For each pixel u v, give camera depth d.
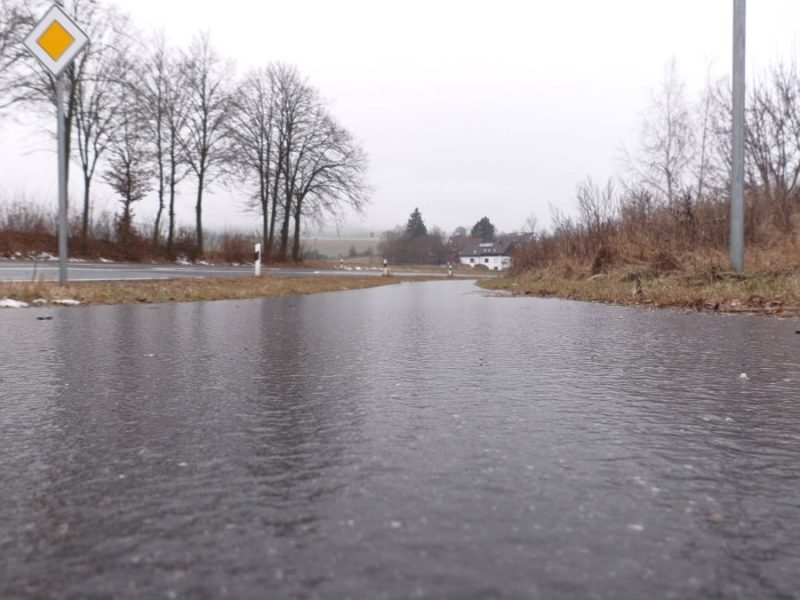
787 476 1.78
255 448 2.05
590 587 1.11
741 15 10.56
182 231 37.56
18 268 17.53
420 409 2.65
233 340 5.19
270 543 1.30
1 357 4.17
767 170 15.91
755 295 9.19
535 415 2.54
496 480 1.71
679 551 1.27
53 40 9.34
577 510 1.49
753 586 1.13
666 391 3.06
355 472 1.79
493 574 1.16
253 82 41.41
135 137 30.11
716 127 20.33
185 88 34.72
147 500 1.56
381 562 1.20
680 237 14.58
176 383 3.26
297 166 42.81
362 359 4.14
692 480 1.73
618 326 6.51
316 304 10.46
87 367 3.77
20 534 1.35
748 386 3.19
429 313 8.44
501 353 4.44
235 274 21.75
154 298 10.76
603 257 16.03
